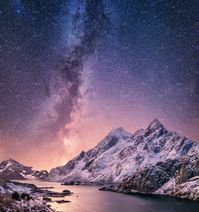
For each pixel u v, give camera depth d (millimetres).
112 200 168500
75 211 118625
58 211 111562
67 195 195875
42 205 110375
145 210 129750
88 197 186000
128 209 132250
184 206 143750
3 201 93062
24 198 118438
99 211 124312
